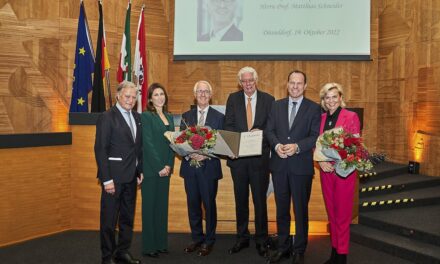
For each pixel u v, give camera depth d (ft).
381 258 14.43
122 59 20.61
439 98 22.48
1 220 15.06
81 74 19.06
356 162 11.53
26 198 15.76
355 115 12.60
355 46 25.75
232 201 17.06
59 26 20.53
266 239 14.20
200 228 14.58
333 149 11.70
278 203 13.24
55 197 16.69
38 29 19.88
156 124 13.80
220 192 17.04
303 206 12.99
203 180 13.96
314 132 12.79
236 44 25.96
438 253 13.65
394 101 25.27
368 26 25.67
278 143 12.79
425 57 23.35
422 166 23.41
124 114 13.04
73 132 17.06
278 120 13.14
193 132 12.87
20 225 15.62
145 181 13.83
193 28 26.07
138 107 20.81
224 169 17.03
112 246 12.84
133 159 13.00
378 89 26.27
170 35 26.16
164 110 14.67
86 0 21.76
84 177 17.10
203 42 26.05
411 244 14.69
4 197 15.12
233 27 25.95
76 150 17.07
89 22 21.93
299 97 13.09
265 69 26.13
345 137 11.75
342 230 12.67
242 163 13.87
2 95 18.85
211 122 13.99
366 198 19.21
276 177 13.12
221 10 25.93
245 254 14.43
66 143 16.79
